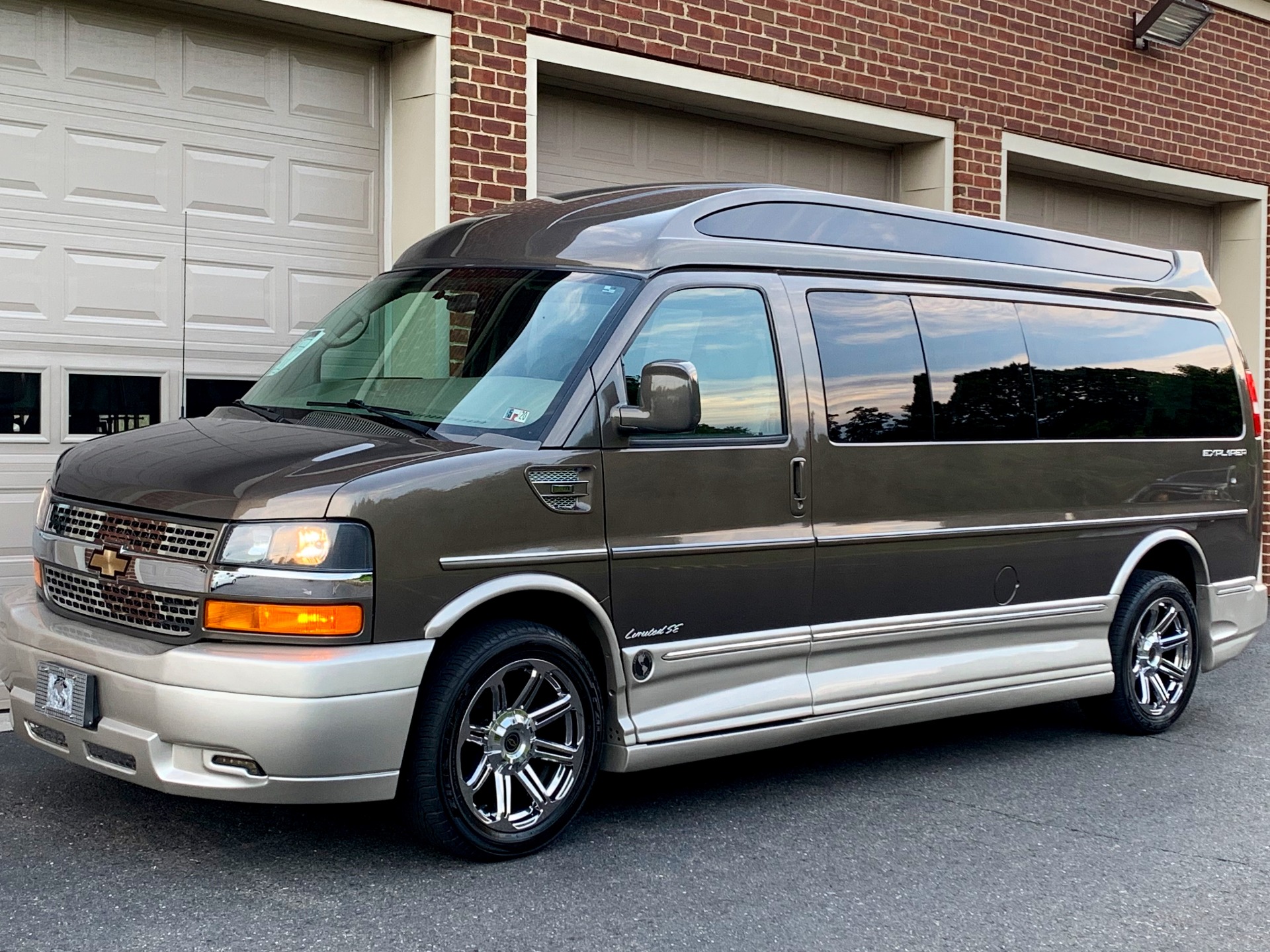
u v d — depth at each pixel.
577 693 4.76
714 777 5.94
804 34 9.77
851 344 5.74
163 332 7.45
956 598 6.06
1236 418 7.64
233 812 5.07
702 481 5.13
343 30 7.84
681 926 4.15
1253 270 13.59
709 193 5.58
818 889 4.53
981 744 6.80
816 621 5.53
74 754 4.50
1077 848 5.10
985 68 10.99
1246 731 7.25
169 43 7.39
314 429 4.83
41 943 3.84
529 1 8.31
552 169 9.00
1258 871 4.89
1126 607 6.91
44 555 4.79
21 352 6.99
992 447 6.21
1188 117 12.71
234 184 7.66
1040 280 6.68
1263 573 13.51
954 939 4.14
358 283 8.16
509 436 4.72
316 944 3.88
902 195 11.02
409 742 4.41
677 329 5.17
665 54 8.98
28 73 6.96
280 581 4.16
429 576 4.35
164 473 4.49
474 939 3.97
